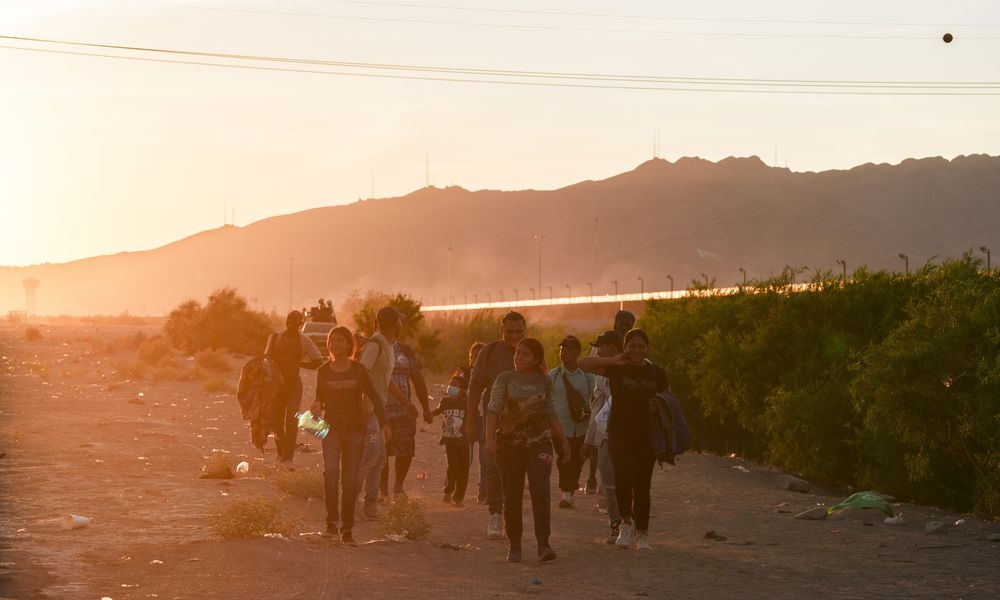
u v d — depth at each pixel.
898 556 10.45
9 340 62.19
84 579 8.15
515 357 10.06
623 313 13.23
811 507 13.91
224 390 30.98
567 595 8.34
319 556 9.57
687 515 13.27
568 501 13.49
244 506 10.39
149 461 15.98
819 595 8.55
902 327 14.46
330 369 10.59
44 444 17.50
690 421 21.05
